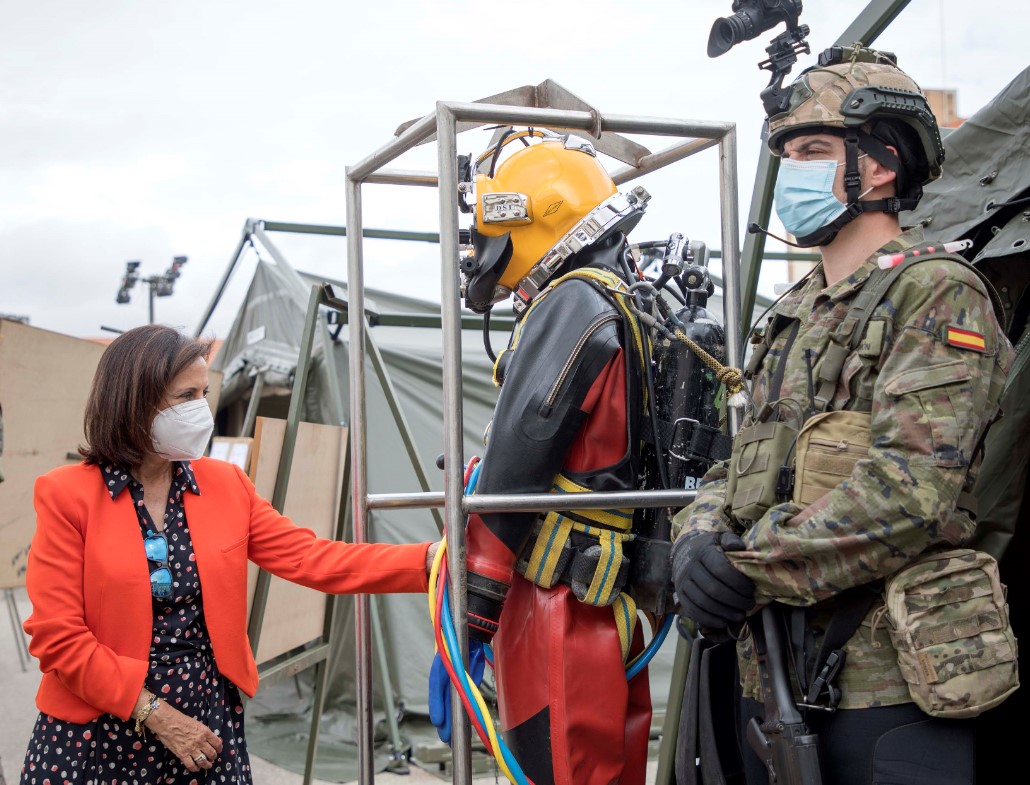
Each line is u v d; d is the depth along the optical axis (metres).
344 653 5.04
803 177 1.46
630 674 1.82
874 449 1.28
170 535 1.96
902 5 2.27
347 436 3.76
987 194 2.16
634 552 1.77
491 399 5.53
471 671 1.74
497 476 1.67
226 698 2.01
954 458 1.24
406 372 5.45
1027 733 2.23
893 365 1.31
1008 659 1.27
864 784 1.31
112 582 1.85
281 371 5.46
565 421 1.65
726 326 1.93
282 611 3.26
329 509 3.63
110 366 1.93
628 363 1.71
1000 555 2.08
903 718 1.30
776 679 1.34
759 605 1.38
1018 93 2.12
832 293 1.45
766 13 1.52
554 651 1.66
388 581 2.04
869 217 1.46
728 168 1.92
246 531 2.06
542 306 1.74
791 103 1.47
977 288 1.33
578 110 1.83
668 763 2.64
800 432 1.37
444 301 1.66
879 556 1.25
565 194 1.82
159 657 1.88
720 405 1.80
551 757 1.65
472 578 1.67
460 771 1.65
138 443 1.92
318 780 4.13
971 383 1.28
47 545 1.85
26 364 3.27
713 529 1.49
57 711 1.84
